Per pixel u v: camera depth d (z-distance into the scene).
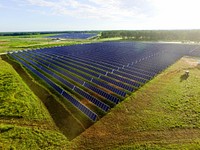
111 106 37.34
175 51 96.44
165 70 58.03
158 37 192.88
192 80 46.56
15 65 77.94
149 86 44.69
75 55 96.31
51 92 45.91
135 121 30.86
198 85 42.81
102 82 48.19
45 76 56.34
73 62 80.00
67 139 28.33
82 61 81.31
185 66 62.31
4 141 27.38
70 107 37.94
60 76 59.91
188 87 42.12
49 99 42.47
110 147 25.61
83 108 35.66
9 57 96.38
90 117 33.38
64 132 30.28
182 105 34.47
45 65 77.38
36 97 44.19
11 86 49.69
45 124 32.69
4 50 125.94
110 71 61.47
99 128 30.22
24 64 77.75
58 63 78.62
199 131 27.11
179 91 40.47
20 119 33.91
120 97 40.81
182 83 45.03
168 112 32.72
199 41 159.62
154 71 57.59
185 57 80.56
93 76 56.81
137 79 50.38
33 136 28.80
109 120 32.09
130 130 28.77
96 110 36.16
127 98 39.31
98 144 26.47
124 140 26.69
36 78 57.81
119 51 102.62
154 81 47.78
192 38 168.75
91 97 40.00
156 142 25.59
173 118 30.72
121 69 62.34
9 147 26.08
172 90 41.31
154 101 37.09
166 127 28.58
